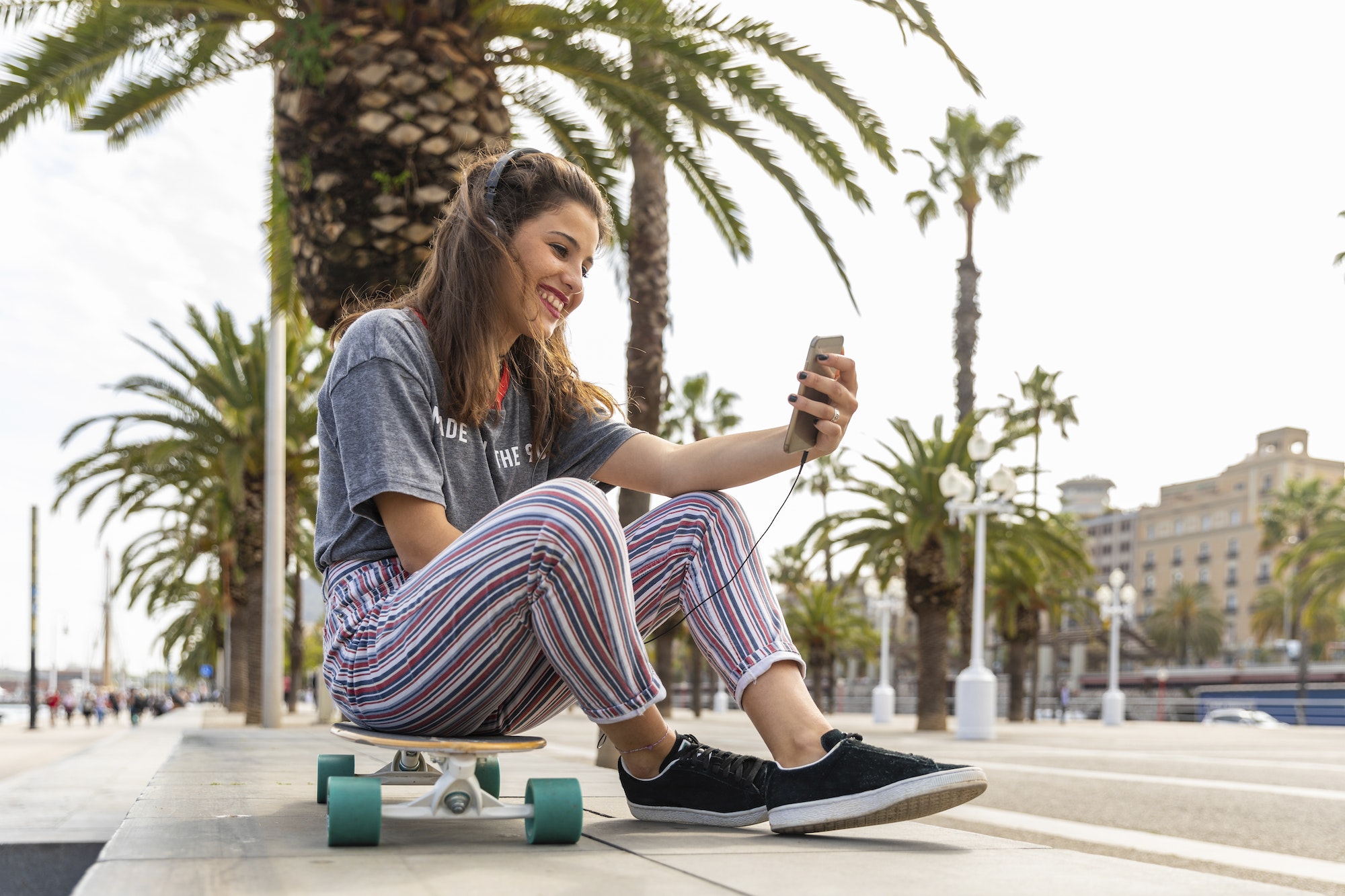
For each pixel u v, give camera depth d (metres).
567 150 6.85
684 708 54.22
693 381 33.03
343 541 1.81
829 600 36.72
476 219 1.85
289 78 5.06
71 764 7.61
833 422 1.87
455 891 1.21
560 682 1.83
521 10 5.47
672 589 1.90
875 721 26.73
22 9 5.69
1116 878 1.41
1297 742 16.33
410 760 2.19
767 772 1.83
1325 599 32.22
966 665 30.09
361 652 1.68
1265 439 98.31
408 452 1.70
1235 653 83.75
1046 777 7.84
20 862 2.11
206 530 23.83
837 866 1.46
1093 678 62.72
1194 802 5.94
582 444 2.09
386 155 4.96
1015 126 26.48
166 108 6.41
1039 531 18.97
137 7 5.64
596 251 1.99
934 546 19.33
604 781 3.04
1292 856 3.89
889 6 4.89
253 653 18.81
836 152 5.98
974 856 1.59
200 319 17.44
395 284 4.98
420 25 5.07
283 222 7.56
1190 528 101.56
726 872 1.38
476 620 1.58
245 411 16.62
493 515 1.62
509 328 1.92
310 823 1.83
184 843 1.57
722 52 5.75
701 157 6.68
